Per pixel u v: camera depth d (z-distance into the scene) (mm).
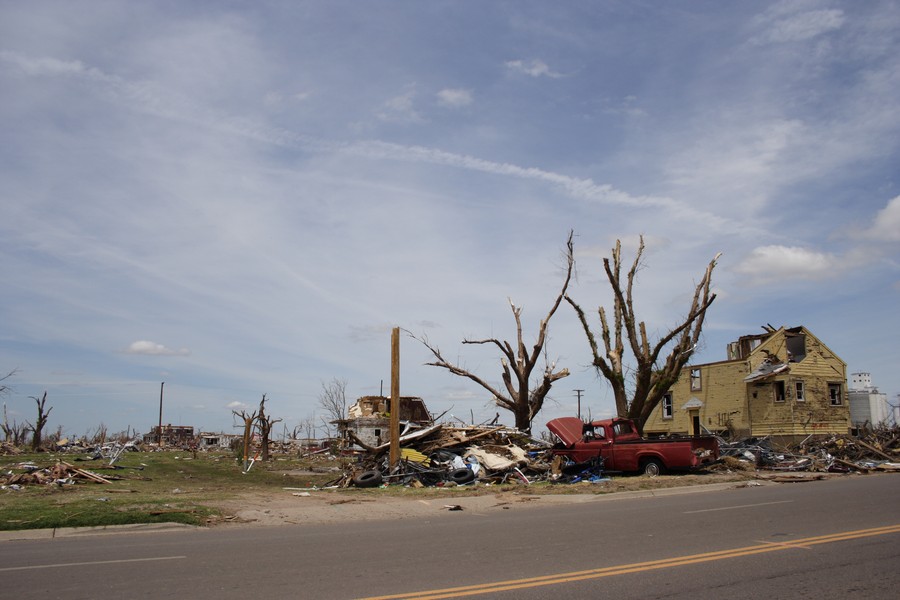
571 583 7098
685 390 46344
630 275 32031
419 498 17156
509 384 36031
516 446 25609
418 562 8312
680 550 8898
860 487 17719
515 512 14219
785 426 39875
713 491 17969
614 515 12828
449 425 28688
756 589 6789
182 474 30688
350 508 14906
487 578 7379
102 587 7027
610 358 31953
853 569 7641
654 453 22203
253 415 49938
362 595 6648
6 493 17672
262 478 30156
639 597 6520
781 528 10633
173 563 8328
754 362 41812
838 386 43062
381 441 31312
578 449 23578
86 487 20141
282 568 7977
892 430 39969
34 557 8922
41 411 50375
